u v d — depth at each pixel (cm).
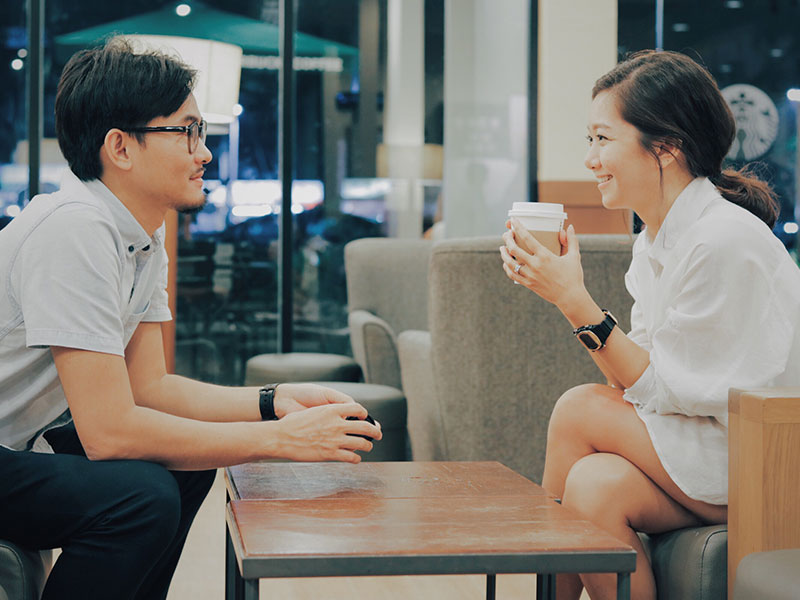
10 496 128
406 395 338
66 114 141
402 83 574
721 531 137
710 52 588
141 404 159
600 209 530
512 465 278
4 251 133
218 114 388
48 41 545
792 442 125
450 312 277
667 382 141
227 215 562
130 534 127
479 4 570
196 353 563
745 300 137
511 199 555
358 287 450
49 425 148
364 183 573
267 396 157
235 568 141
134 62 140
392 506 123
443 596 221
